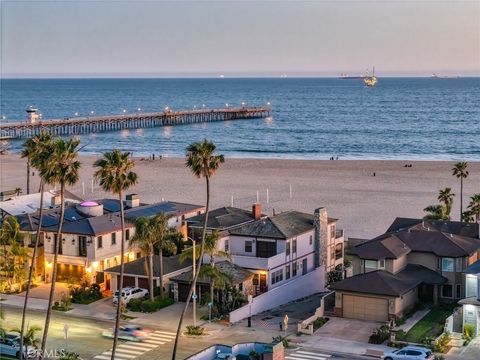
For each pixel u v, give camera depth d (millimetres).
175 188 146875
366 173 165625
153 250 78938
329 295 74625
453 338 64438
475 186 146500
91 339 65188
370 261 76375
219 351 57188
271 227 83312
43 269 84562
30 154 61719
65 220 86375
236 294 74125
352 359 60000
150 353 61562
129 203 96938
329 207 127875
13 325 68375
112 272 79438
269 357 50688
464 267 75812
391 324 67500
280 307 77812
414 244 78688
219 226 85938
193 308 70062
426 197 135750
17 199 99062
